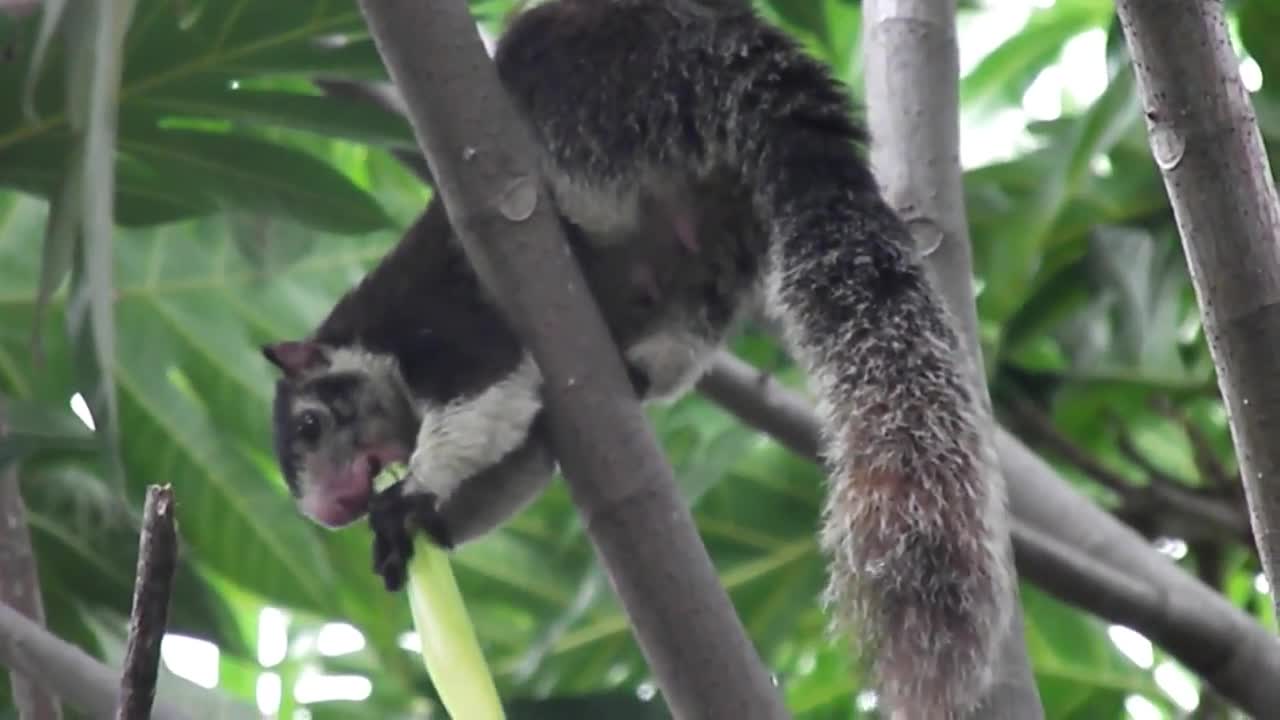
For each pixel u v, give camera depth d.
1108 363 10.84
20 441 8.13
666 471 6.49
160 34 8.52
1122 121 9.94
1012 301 10.20
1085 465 10.71
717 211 8.48
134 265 11.06
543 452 7.99
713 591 6.39
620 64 8.48
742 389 9.10
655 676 6.51
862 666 6.36
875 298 7.39
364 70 8.77
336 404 9.03
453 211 6.62
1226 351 6.05
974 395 7.16
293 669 12.02
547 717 9.82
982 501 6.82
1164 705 11.65
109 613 10.19
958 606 6.43
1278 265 5.98
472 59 6.60
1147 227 10.93
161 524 5.40
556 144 8.48
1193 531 10.60
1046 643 11.82
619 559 6.40
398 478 8.24
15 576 8.26
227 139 9.15
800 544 11.44
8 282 10.75
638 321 8.70
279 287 11.30
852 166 7.84
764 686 6.34
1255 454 6.06
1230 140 5.95
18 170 8.60
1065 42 12.79
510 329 6.68
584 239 8.60
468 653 6.91
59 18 6.66
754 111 8.09
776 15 10.17
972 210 10.91
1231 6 10.56
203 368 11.00
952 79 8.79
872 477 6.83
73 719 9.04
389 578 7.39
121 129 8.96
